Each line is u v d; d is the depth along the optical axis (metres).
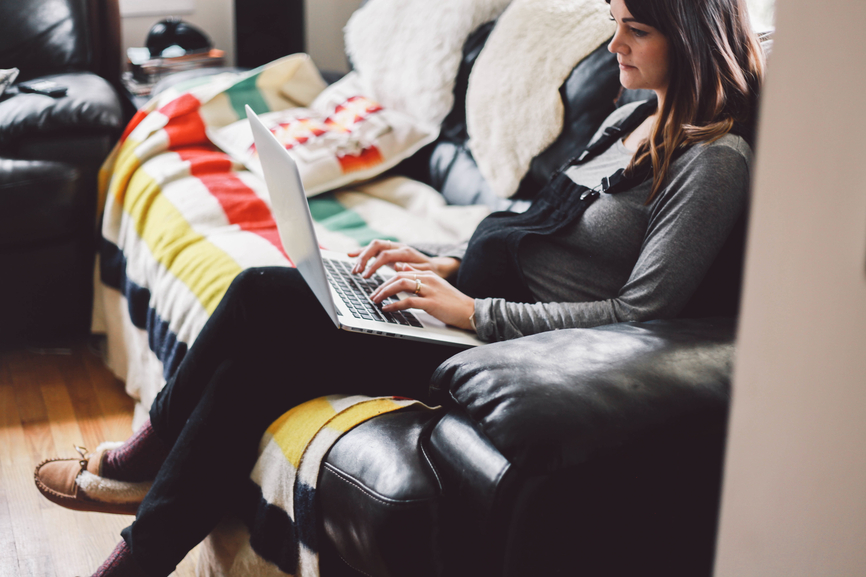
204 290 1.49
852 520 0.49
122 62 3.01
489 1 2.01
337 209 1.98
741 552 0.50
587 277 1.19
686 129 1.07
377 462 0.90
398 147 2.09
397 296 1.22
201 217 1.75
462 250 1.45
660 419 0.84
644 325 1.01
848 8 0.39
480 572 0.85
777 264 0.45
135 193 1.95
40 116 2.02
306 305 1.18
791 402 0.45
